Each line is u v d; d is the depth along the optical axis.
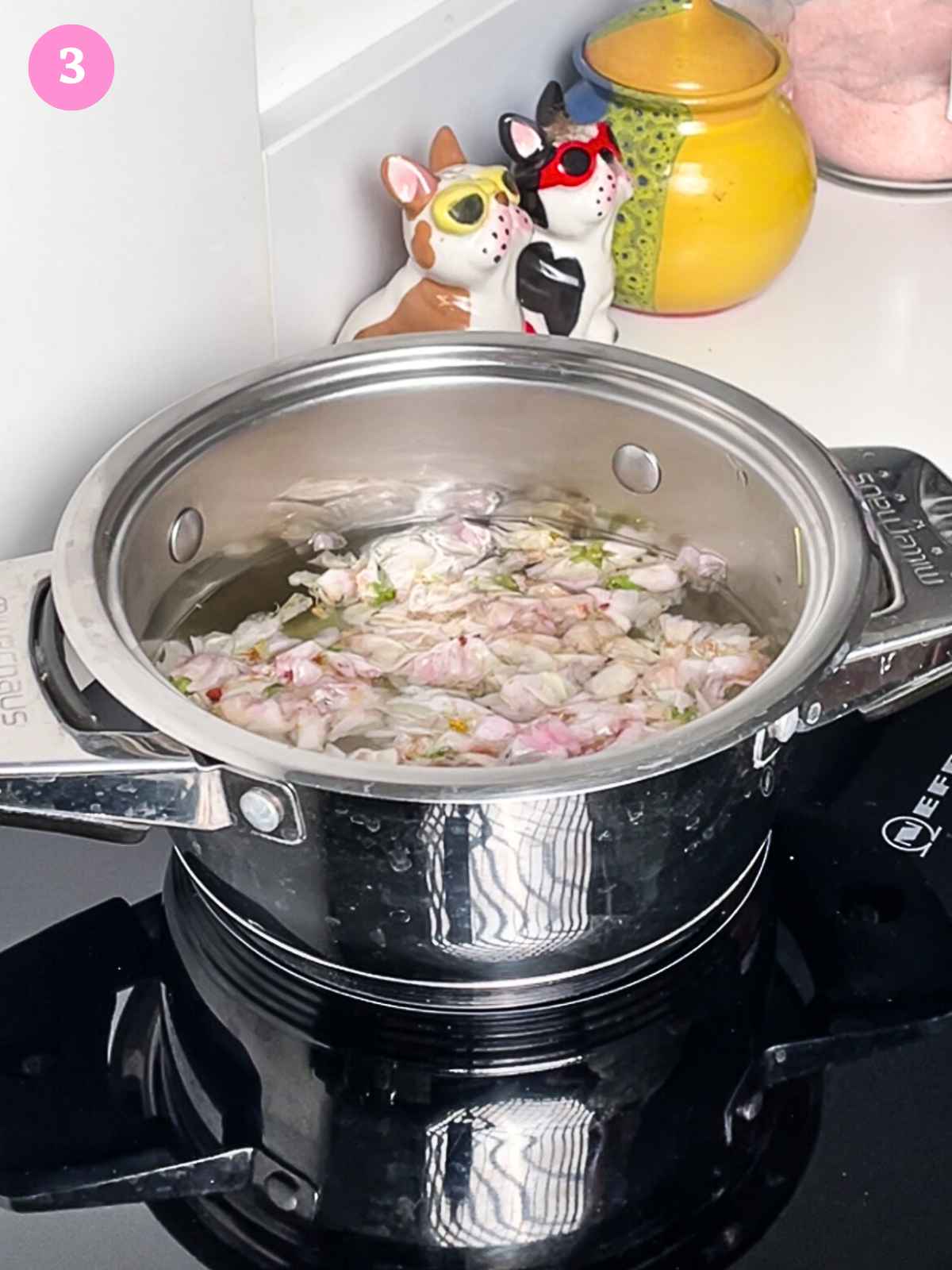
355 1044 0.73
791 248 1.15
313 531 0.94
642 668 0.86
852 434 1.05
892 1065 0.72
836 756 0.88
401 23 1.08
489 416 0.92
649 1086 0.71
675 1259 0.64
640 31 1.12
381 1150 0.68
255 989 0.76
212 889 0.78
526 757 0.78
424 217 0.96
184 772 0.66
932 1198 0.66
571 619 0.90
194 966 0.77
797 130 1.13
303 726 0.80
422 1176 0.67
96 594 0.73
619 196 1.03
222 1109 0.70
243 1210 0.66
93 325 0.89
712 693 0.84
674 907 0.73
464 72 1.09
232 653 0.87
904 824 0.84
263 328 1.00
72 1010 0.75
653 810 0.67
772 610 0.88
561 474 0.94
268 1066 0.72
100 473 0.80
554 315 1.04
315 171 0.99
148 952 0.78
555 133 1.02
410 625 0.90
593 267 1.04
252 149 0.94
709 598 0.92
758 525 0.87
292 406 0.88
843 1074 0.71
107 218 0.87
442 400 0.91
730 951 0.77
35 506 0.91
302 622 0.91
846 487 0.80
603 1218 0.65
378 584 0.93
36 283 0.85
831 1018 0.74
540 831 0.66
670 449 0.89
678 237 1.10
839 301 1.18
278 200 0.97
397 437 0.92
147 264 0.91
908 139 1.26
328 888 0.69
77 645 0.70
